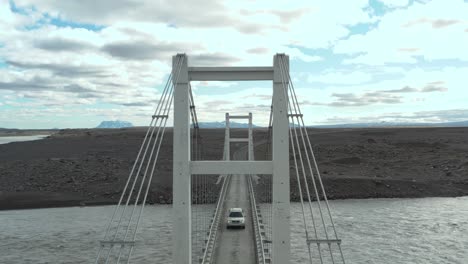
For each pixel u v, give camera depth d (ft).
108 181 230.07
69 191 213.87
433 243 116.78
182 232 59.82
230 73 63.36
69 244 116.88
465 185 239.09
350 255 104.73
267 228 101.50
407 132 522.88
